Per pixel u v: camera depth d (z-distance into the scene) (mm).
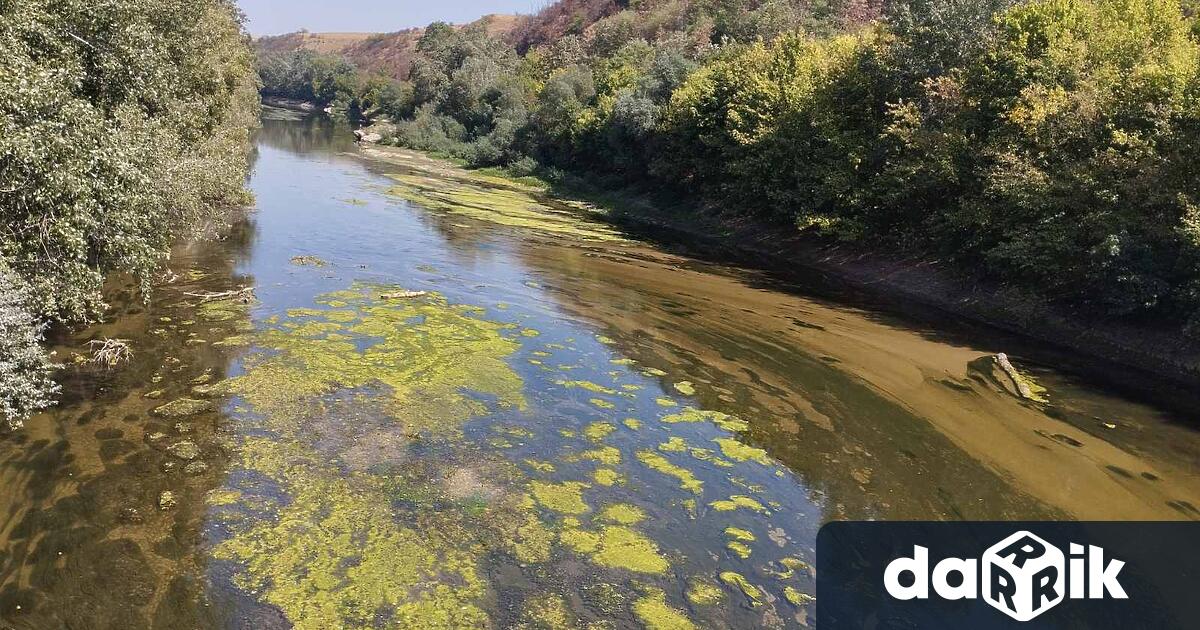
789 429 14086
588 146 54625
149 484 10672
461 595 8820
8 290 10406
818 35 52344
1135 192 19969
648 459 12531
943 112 27844
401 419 13336
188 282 21312
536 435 13125
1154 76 21141
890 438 13859
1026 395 16516
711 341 19234
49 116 11984
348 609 8453
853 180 30172
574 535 10164
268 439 12258
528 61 90312
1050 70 24359
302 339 17062
